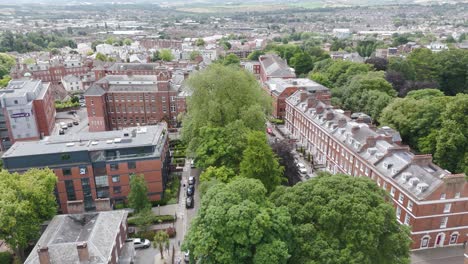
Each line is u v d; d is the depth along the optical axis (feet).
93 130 407.03
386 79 486.79
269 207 153.58
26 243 191.72
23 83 418.31
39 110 384.27
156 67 578.25
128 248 190.90
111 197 250.16
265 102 319.88
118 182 248.32
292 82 449.06
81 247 150.61
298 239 146.00
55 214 209.36
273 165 214.90
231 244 141.49
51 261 151.12
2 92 380.17
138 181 228.22
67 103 513.04
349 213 146.92
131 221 230.07
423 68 512.63
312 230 146.51
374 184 163.94
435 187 198.70
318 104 357.20
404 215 213.25
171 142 365.61
